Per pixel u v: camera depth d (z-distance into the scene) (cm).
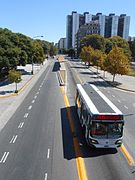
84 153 2108
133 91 5247
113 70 6294
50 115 3206
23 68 10138
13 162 1919
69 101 4034
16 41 6975
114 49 6328
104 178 1722
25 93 4728
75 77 7506
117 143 2097
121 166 1902
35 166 1861
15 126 2750
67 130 2655
